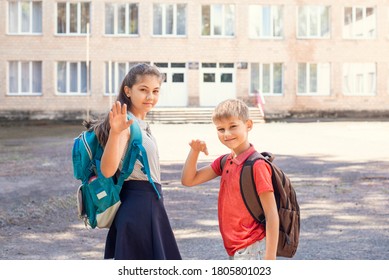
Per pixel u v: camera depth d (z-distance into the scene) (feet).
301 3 146.10
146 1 142.41
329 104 147.13
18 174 52.01
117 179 15.58
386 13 147.54
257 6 145.59
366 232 29.66
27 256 25.09
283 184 14.56
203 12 144.56
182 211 35.37
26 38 141.28
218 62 144.77
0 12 140.36
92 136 15.49
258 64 146.20
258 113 133.90
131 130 15.44
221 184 15.01
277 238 14.15
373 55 147.74
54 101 142.20
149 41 142.92
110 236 16.17
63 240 28.32
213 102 145.18
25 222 32.35
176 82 144.56
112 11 143.33
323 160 62.39
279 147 76.48
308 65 147.43
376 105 148.15
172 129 111.86
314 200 39.24
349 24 148.15
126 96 16.16
